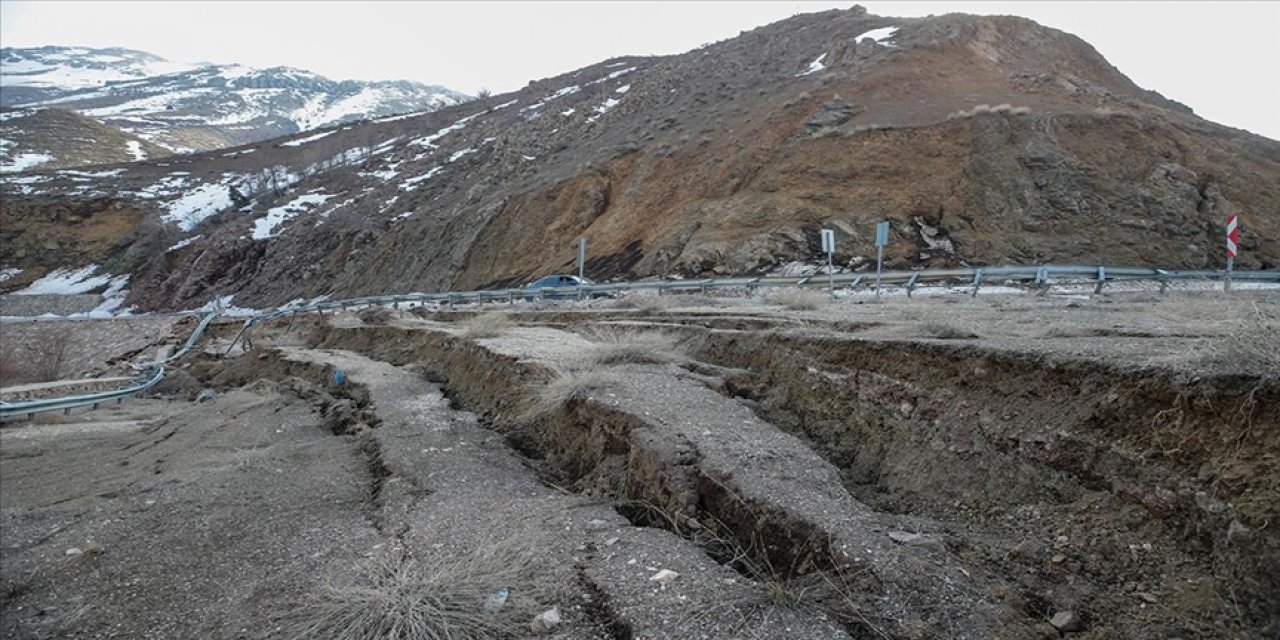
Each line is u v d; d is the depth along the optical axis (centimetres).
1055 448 437
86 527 655
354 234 5206
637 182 3619
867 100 3428
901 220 2486
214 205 7019
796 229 2503
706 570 409
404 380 1299
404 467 727
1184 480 359
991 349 536
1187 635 309
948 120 2919
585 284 2188
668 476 527
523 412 855
